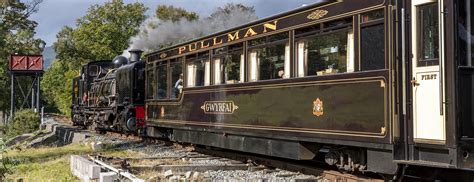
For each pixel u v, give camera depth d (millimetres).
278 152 9953
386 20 7426
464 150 6645
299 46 9188
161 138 16641
